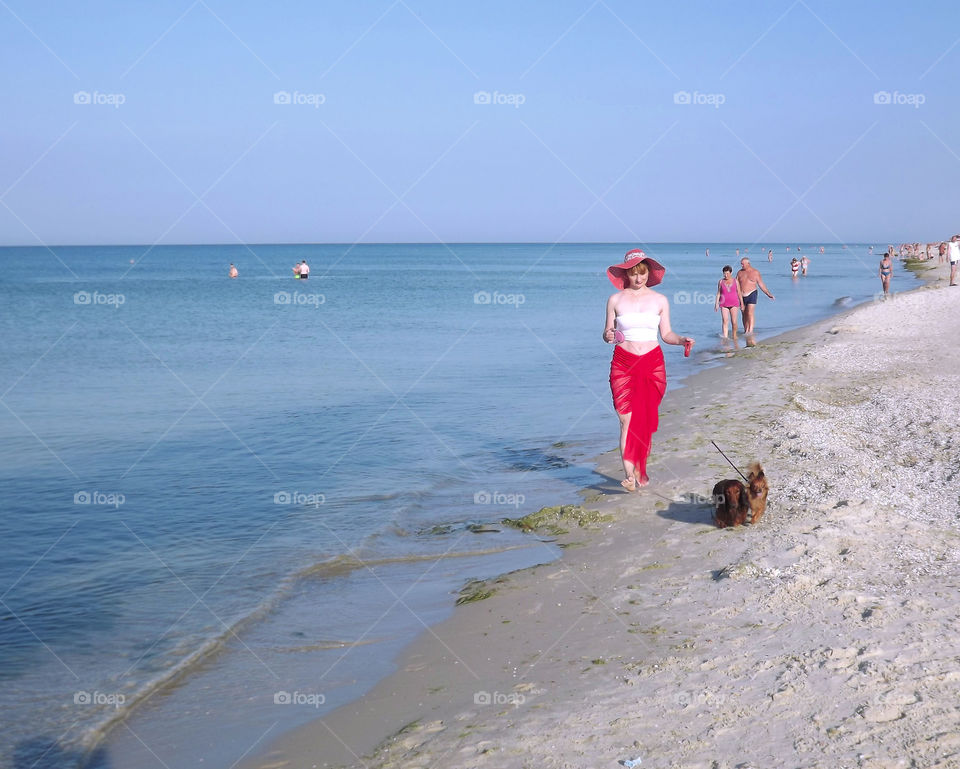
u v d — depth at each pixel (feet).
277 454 37.88
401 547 25.62
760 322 94.22
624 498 28.09
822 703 13.92
